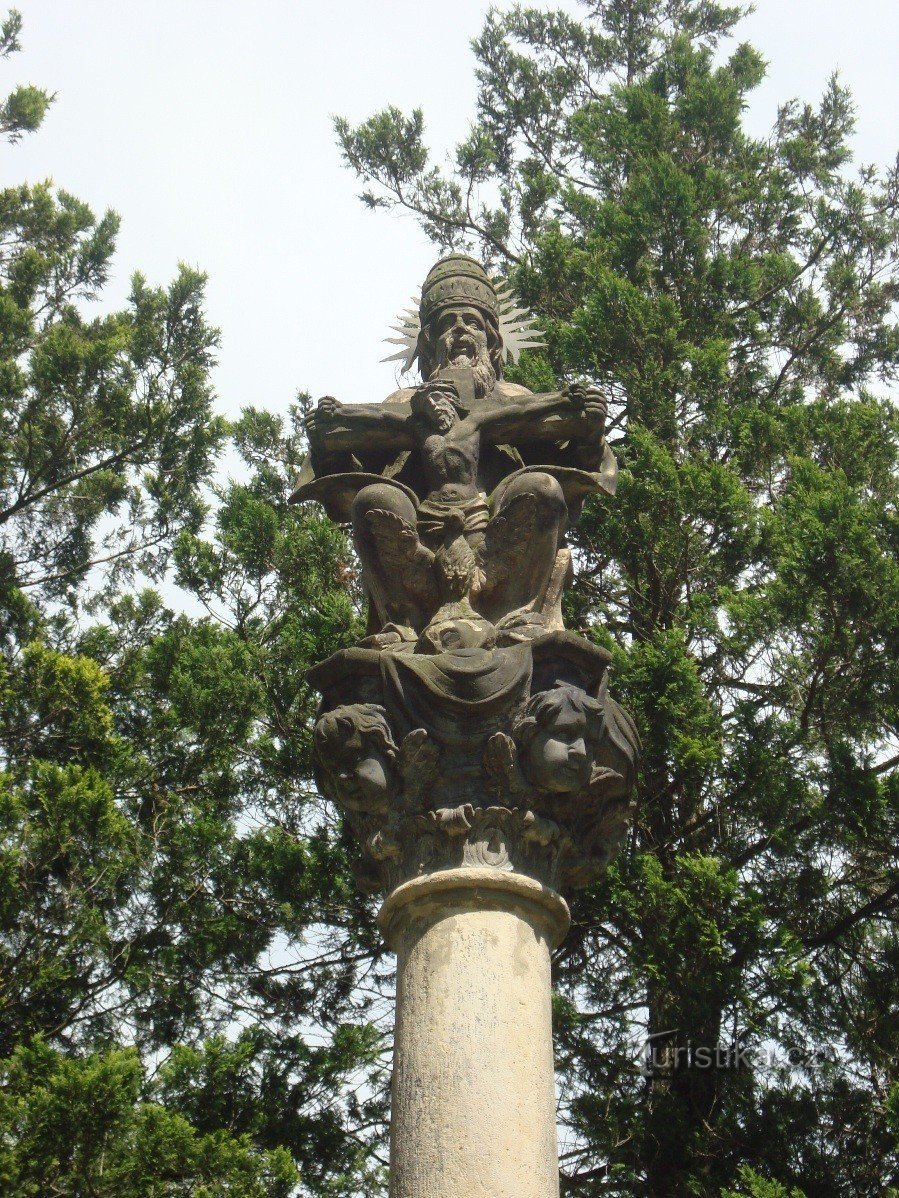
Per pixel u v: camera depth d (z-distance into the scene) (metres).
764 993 10.77
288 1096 11.28
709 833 11.87
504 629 6.71
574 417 7.45
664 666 11.21
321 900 12.37
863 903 12.09
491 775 6.29
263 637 13.60
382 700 6.49
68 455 16.72
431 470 7.28
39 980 11.15
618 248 15.20
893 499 13.13
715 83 16.80
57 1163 8.98
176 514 17.19
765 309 16.14
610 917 11.10
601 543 13.06
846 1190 10.20
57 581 17.55
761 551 12.88
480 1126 5.47
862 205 16.98
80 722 12.96
